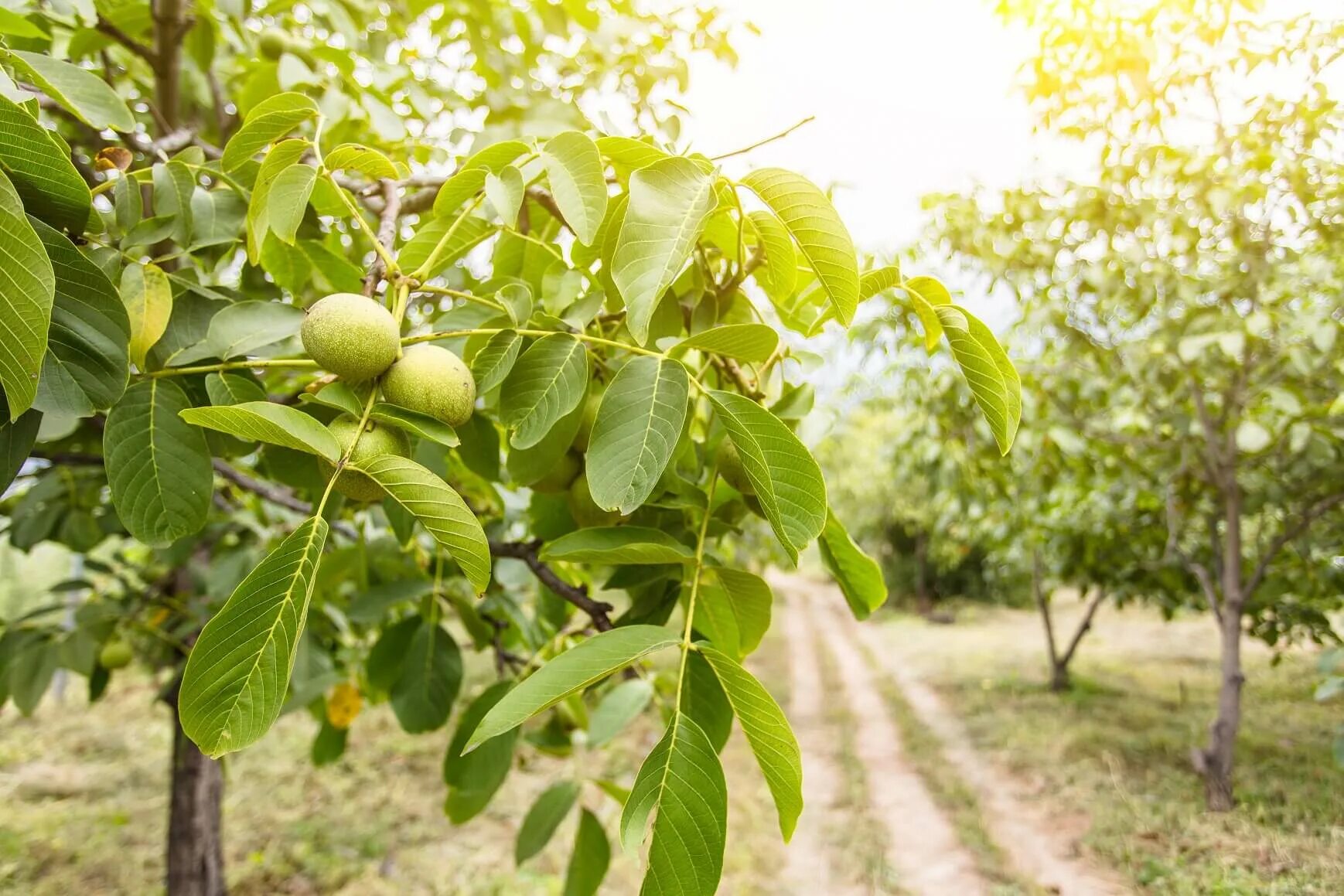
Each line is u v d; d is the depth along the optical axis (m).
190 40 1.98
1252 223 4.07
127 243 1.14
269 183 1.09
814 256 0.94
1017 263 4.70
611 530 1.08
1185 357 3.82
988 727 6.34
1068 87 4.23
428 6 2.29
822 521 0.91
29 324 0.72
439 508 0.83
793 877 4.09
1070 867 3.82
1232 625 4.35
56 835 4.51
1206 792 4.10
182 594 3.06
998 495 6.09
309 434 0.81
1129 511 5.63
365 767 5.87
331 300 0.92
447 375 0.96
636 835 0.79
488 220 1.34
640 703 1.91
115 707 7.14
